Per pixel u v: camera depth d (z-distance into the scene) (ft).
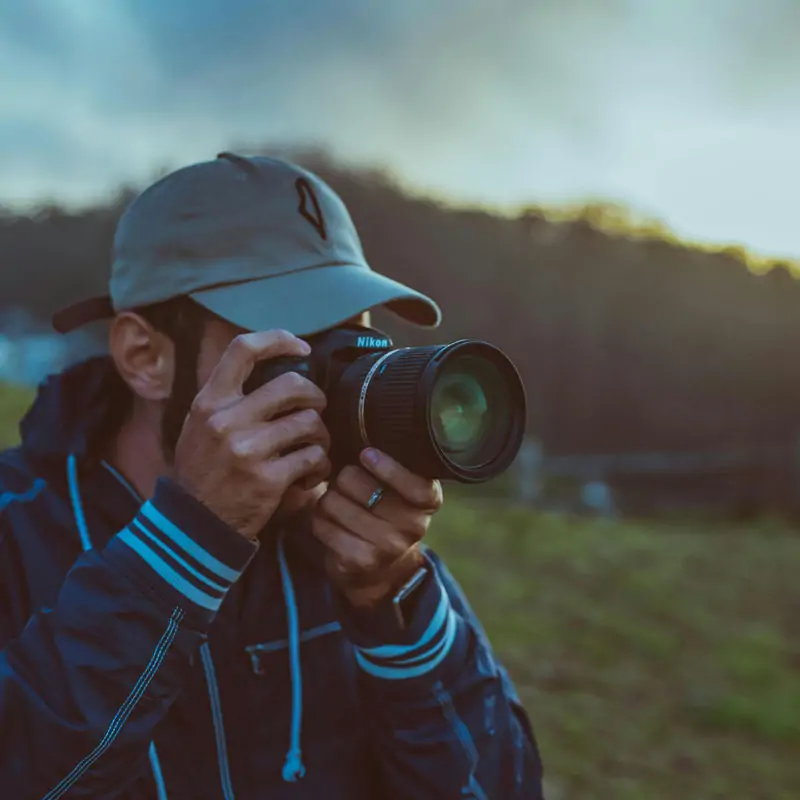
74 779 3.46
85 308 5.06
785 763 12.22
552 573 20.34
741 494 58.75
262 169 4.58
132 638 3.56
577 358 110.22
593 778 11.32
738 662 15.62
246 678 4.25
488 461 4.01
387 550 3.98
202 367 4.39
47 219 70.23
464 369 3.99
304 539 4.53
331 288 4.35
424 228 88.79
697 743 12.59
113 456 4.64
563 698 13.56
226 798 4.08
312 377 4.17
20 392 32.63
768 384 112.06
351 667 4.51
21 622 4.12
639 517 46.19
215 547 3.66
